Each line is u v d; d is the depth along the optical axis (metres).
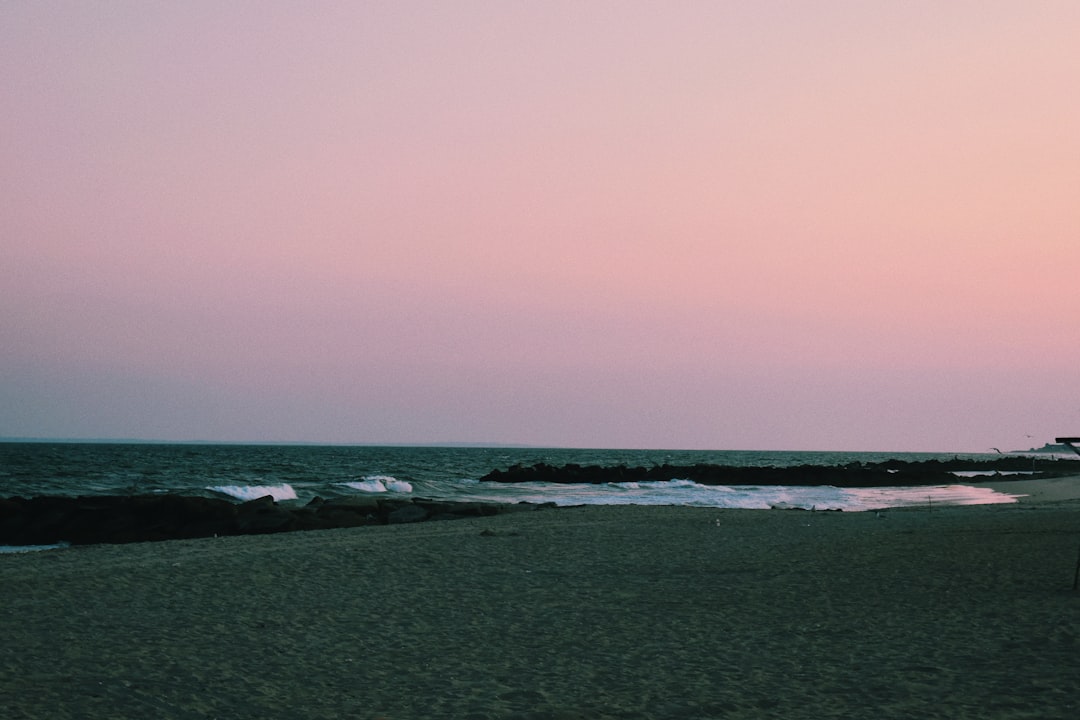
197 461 101.25
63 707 7.70
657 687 8.53
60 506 32.88
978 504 45.16
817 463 156.12
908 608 12.38
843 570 16.36
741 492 61.56
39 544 29.70
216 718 7.53
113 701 7.93
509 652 10.11
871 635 10.70
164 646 10.20
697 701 8.00
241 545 20.67
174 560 17.45
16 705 7.69
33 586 14.01
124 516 31.53
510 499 53.84
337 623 11.72
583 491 63.53
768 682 8.62
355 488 53.84
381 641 10.69
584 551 19.77
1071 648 9.58
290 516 30.02
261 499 33.06
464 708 7.86
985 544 20.11
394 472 84.88
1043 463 138.00
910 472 85.25
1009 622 11.13
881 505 49.84
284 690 8.45
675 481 77.06
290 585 14.65
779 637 10.75
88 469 74.88
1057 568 15.87
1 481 57.53
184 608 12.54
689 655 9.89
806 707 7.72
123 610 12.30
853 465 113.31
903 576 15.39
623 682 8.75
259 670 9.20
